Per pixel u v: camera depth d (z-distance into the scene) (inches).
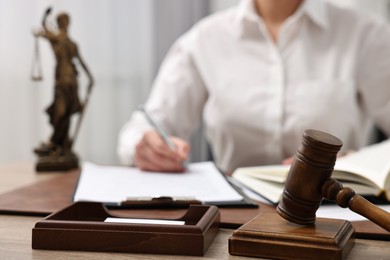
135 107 97.3
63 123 48.3
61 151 48.3
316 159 20.8
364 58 59.3
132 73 96.8
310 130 21.6
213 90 60.2
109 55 94.3
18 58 84.7
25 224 27.0
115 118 95.8
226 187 34.4
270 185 33.5
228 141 60.1
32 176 45.1
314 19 58.5
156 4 97.3
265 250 20.7
